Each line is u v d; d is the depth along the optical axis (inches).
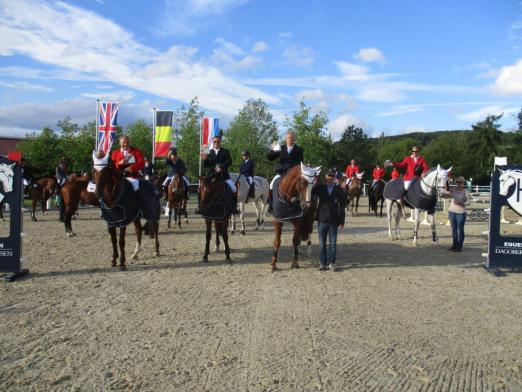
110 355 170.4
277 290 269.1
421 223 666.8
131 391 142.5
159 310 226.5
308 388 145.9
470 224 679.1
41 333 192.7
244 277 302.5
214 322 209.5
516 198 324.8
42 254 374.0
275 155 351.3
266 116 1747.0
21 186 293.4
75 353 171.9
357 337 192.5
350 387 147.0
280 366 162.1
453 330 203.8
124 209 310.8
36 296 249.8
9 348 176.2
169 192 529.7
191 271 319.0
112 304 236.1
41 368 158.4
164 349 176.6
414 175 462.9
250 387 145.9
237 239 475.8
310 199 293.9
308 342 185.8
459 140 2635.3
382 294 263.9
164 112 812.0
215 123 815.7
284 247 428.1
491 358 173.2
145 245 426.9
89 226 570.3
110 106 767.7
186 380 150.3
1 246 291.1
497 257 329.1
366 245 448.5
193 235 500.4
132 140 1768.0
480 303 249.4
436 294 266.4
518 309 238.8
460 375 157.8
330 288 276.1
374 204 780.6
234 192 360.8
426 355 174.7
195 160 1414.9
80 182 478.6
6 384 146.0
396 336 194.5
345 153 2687.0
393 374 157.1
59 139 1537.9
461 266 350.6
